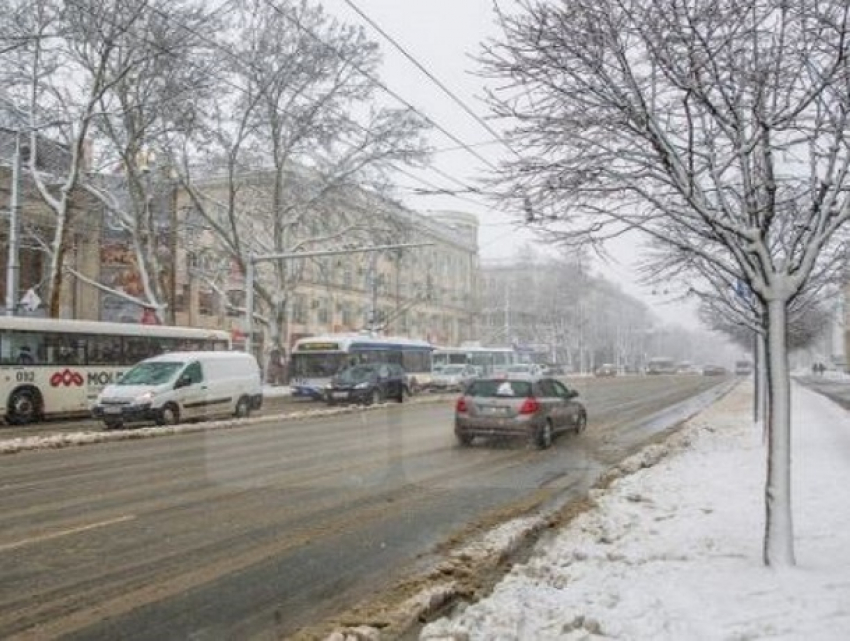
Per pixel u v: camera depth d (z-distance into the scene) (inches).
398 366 1528.1
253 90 1552.7
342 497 468.4
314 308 2709.2
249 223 1902.1
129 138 1379.2
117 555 329.7
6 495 468.4
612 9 272.4
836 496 403.9
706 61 271.6
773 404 281.3
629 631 216.4
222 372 1019.3
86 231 1598.2
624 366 4483.3
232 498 462.0
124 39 1266.0
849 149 275.3
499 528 384.5
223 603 271.6
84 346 1040.8
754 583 255.6
